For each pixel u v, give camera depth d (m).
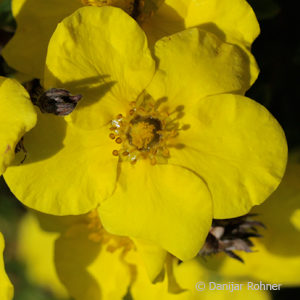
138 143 0.16
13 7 0.16
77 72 0.16
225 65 0.16
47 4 0.16
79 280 0.18
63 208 0.16
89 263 0.18
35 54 0.16
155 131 0.16
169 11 0.16
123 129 0.16
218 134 0.16
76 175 0.16
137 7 0.16
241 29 0.16
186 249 0.16
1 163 0.15
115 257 0.17
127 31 0.16
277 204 0.17
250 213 0.17
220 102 0.16
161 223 0.16
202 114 0.16
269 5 0.17
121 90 0.16
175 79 0.16
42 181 0.16
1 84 0.15
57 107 0.15
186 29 0.16
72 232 0.18
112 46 0.16
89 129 0.16
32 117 0.15
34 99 0.16
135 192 0.16
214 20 0.16
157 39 0.16
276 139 0.16
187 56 0.16
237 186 0.16
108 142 0.16
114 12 0.15
